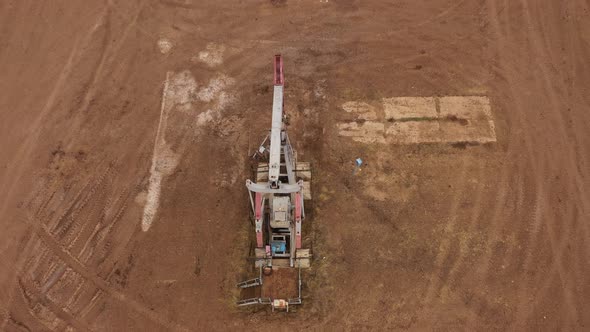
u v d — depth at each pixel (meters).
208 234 17.88
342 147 19.53
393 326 15.93
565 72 21.11
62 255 17.67
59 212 18.56
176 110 20.80
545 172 18.64
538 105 20.28
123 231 18.05
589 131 19.48
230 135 20.03
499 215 17.80
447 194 18.33
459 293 16.38
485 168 18.84
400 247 17.31
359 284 16.69
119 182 19.09
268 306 16.50
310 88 21.17
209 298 16.67
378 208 18.12
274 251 16.83
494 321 15.88
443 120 20.05
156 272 17.20
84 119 20.72
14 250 17.86
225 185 18.88
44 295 16.94
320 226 17.83
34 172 19.50
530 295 16.25
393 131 19.84
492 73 21.30
